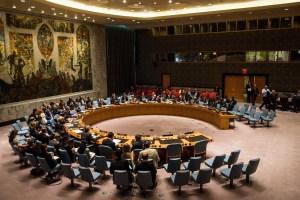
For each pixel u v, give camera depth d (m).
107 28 23.80
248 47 21.69
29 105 17.05
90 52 22.12
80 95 21.23
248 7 16.25
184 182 7.47
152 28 25.69
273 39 20.62
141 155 7.78
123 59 26.08
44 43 17.91
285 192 7.80
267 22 20.61
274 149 11.38
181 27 24.28
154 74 26.62
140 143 9.07
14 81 16.12
